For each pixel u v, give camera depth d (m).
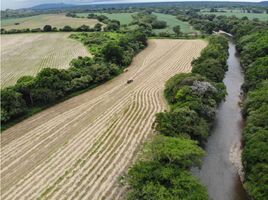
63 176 41.22
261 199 32.56
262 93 54.88
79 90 73.56
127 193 36.38
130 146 47.66
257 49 89.44
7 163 45.12
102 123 56.25
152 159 36.09
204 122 48.50
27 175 41.97
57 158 45.56
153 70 90.12
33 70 91.19
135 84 77.81
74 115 60.44
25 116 59.69
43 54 111.81
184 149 35.03
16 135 53.28
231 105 64.88
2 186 40.06
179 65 94.00
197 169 43.56
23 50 120.62
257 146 38.62
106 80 81.75
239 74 87.25
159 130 44.00
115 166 42.69
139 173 33.38
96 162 43.94
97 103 66.19
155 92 71.19
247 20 175.12
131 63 99.69
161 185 32.03
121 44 106.06
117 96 69.94
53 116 60.41
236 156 46.56
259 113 48.19
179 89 59.03
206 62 74.44
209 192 39.03
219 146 49.34
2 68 95.38
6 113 56.06
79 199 36.78
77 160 44.72
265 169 34.91
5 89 61.00
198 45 122.19
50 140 51.09
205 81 60.00
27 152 47.78
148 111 60.31
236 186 40.16
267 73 65.69
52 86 65.75
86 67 81.06
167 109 60.66
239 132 53.44
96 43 122.94
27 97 63.38
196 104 50.91
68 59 102.00
